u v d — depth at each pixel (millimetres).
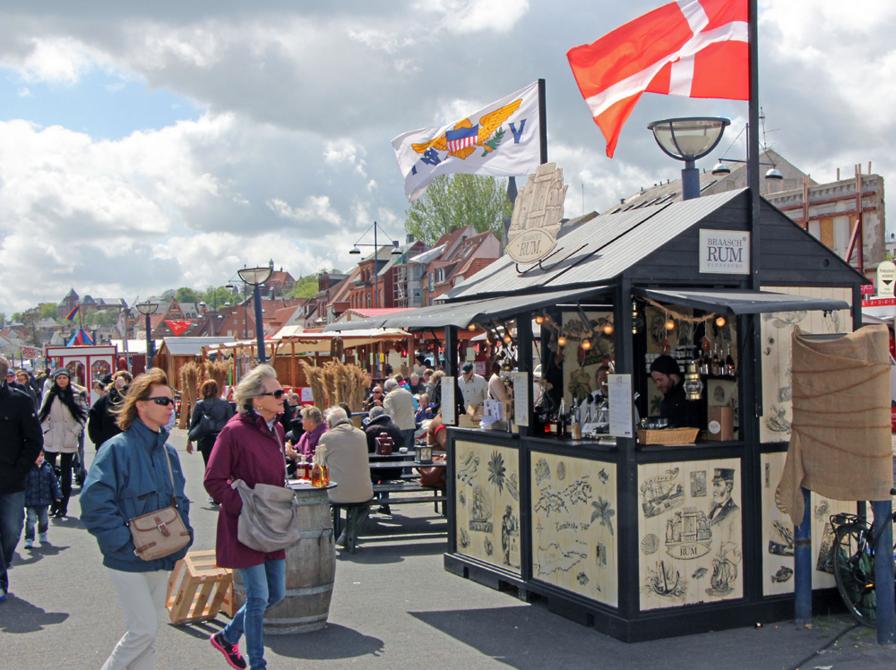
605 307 8492
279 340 24047
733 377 7238
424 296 65188
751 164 7191
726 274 7035
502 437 7926
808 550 6777
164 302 170875
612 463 6562
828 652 6191
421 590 8109
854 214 32406
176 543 5027
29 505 10070
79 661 6238
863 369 6367
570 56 8086
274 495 5562
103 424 11258
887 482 6379
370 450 12172
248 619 5535
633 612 6422
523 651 6316
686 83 7723
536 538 7500
